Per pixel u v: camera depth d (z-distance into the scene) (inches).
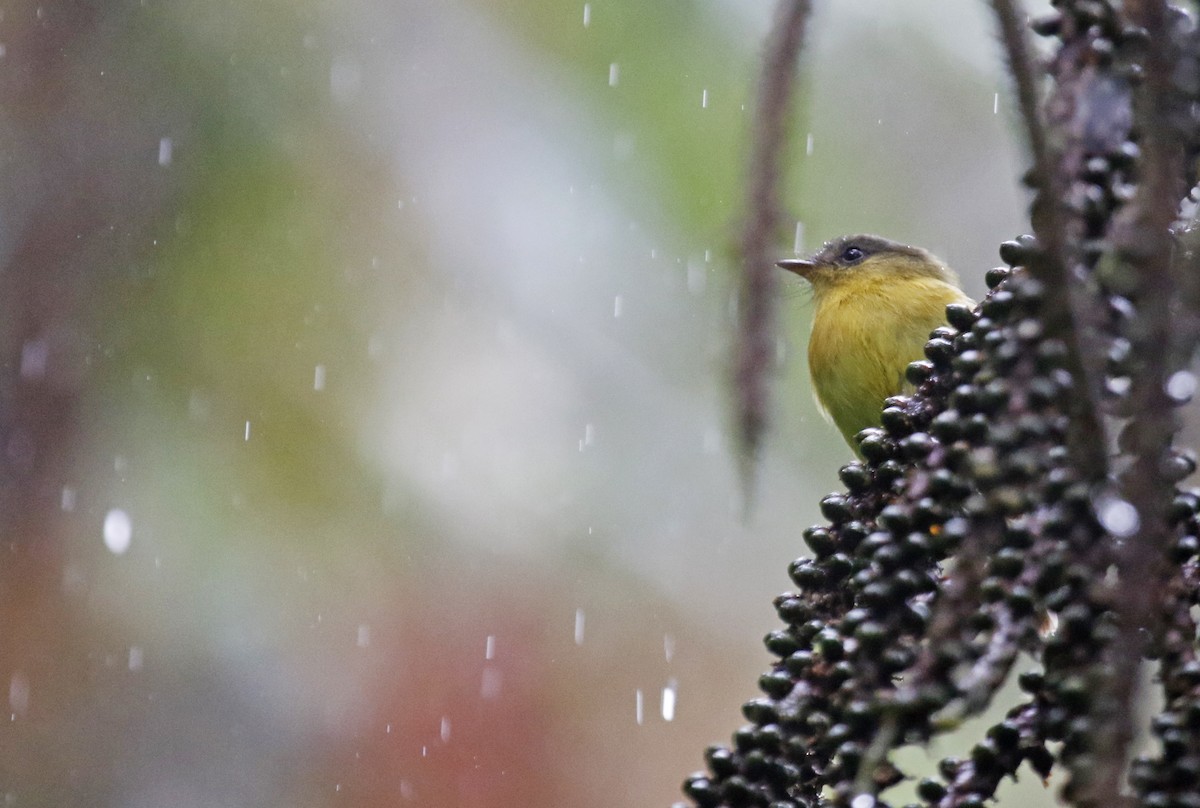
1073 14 149.1
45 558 456.4
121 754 444.5
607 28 528.4
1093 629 133.1
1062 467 135.0
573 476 533.3
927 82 586.9
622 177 522.9
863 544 150.3
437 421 519.8
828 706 149.5
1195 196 144.9
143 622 458.3
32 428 460.1
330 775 460.1
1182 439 134.3
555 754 489.7
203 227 487.2
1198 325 119.3
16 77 484.7
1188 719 133.1
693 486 542.6
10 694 442.6
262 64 502.9
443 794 465.7
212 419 478.3
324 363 493.7
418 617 487.2
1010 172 577.6
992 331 149.7
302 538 480.7
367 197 513.7
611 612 518.0
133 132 485.4
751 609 534.0
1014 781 139.3
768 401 125.6
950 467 148.6
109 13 491.2
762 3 517.3
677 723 504.7
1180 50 134.3
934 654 131.9
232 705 458.6
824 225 555.8
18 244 471.2
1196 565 138.7
